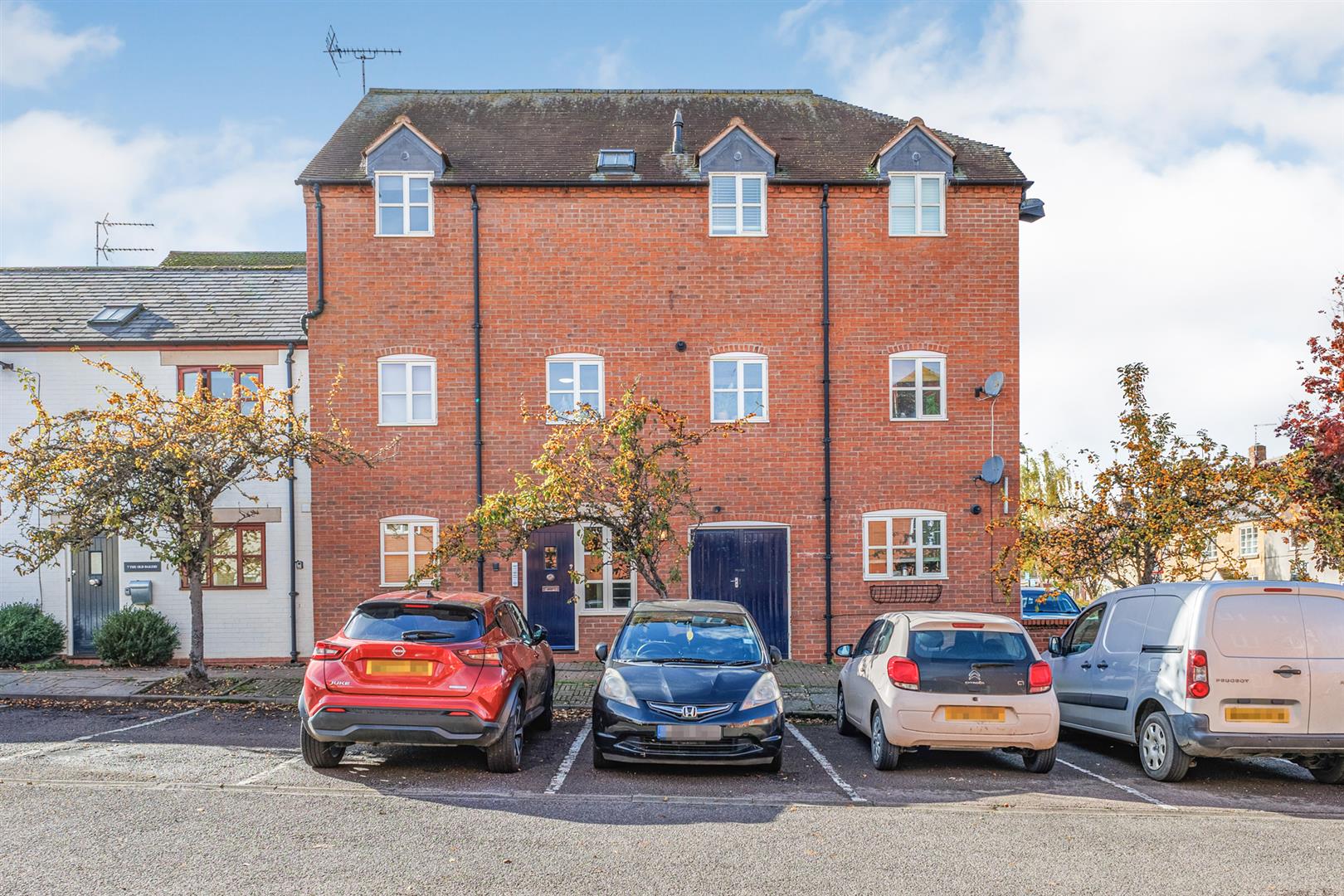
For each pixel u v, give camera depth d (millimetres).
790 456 16750
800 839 6777
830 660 16531
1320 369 15375
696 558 16594
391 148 16734
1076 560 13141
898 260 17000
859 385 16891
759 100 19938
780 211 16969
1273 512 13055
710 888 5723
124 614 15711
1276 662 8539
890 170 17047
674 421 13453
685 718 8617
